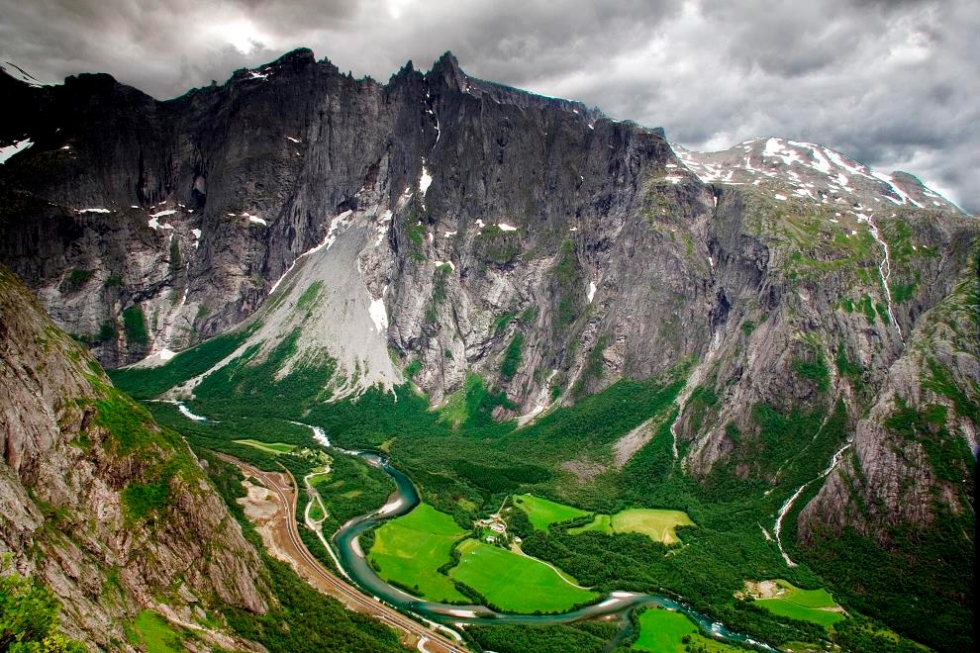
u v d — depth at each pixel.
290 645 103.69
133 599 87.38
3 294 96.06
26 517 76.56
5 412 84.44
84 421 99.56
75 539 84.81
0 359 89.56
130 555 92.75
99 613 76.25
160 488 102.94
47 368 97.69
